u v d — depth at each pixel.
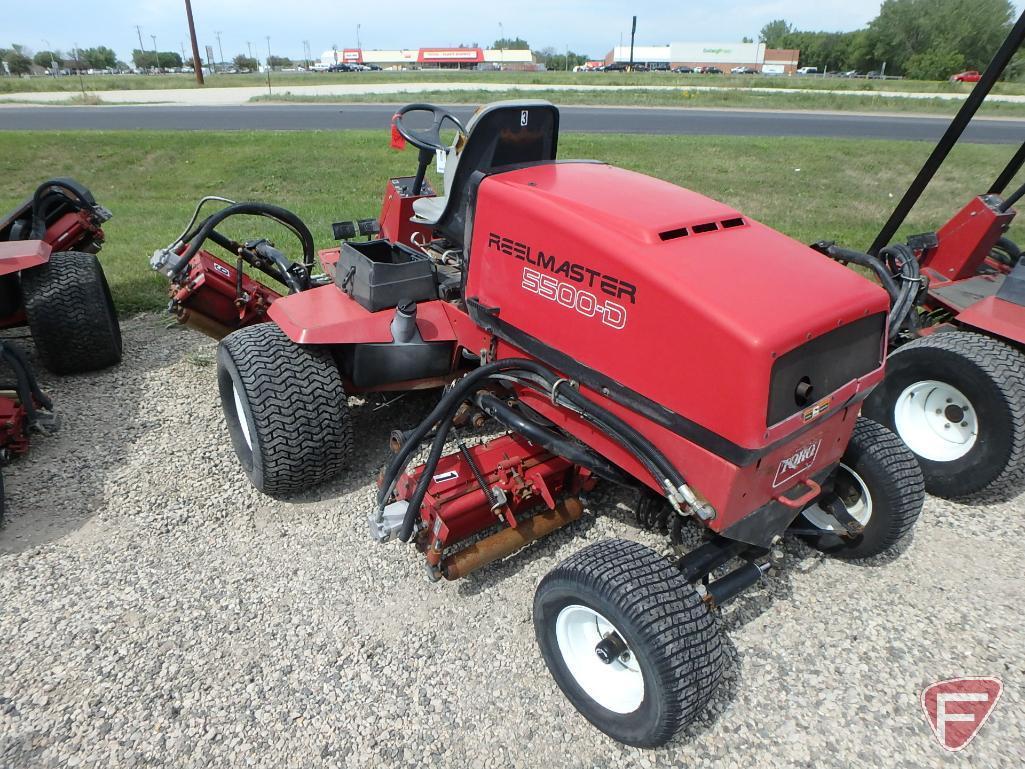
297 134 14.98
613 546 2.29
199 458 3.78
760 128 17.88
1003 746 2.32
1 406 3.63
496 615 2.80
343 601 2.85
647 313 2.20
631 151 13.70
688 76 44.31
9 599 2.81
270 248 4.23
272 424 3.07
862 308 2.21
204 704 2.40
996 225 4.39
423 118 3.78
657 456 2.29
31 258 3.95
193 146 13.85
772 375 2.00
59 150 13.48
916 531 3.36
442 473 2.85
